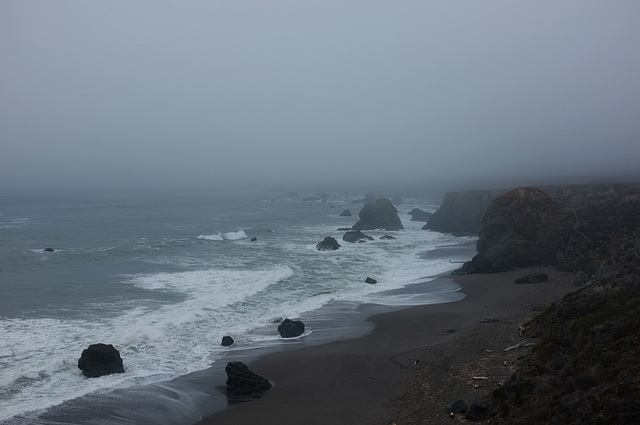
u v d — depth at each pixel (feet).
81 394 51.26
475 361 54.08
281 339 70.95
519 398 39.50
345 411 47.09
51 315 76.43
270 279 105.29
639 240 92.17
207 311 81.82
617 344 40.45
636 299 50.06
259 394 52.42
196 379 56.49
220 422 46.50
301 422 45.24
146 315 77.25
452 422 40.11
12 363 57.06
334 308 87.66
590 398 33.45
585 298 56.44
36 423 45.14
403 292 100.27
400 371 56.18
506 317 75.00
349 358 61.26
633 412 29.81
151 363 60.59
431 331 72.69
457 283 107.24
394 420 43.29
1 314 76.33
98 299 86.99
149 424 46.06
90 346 58.34
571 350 45.16
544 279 102.94
